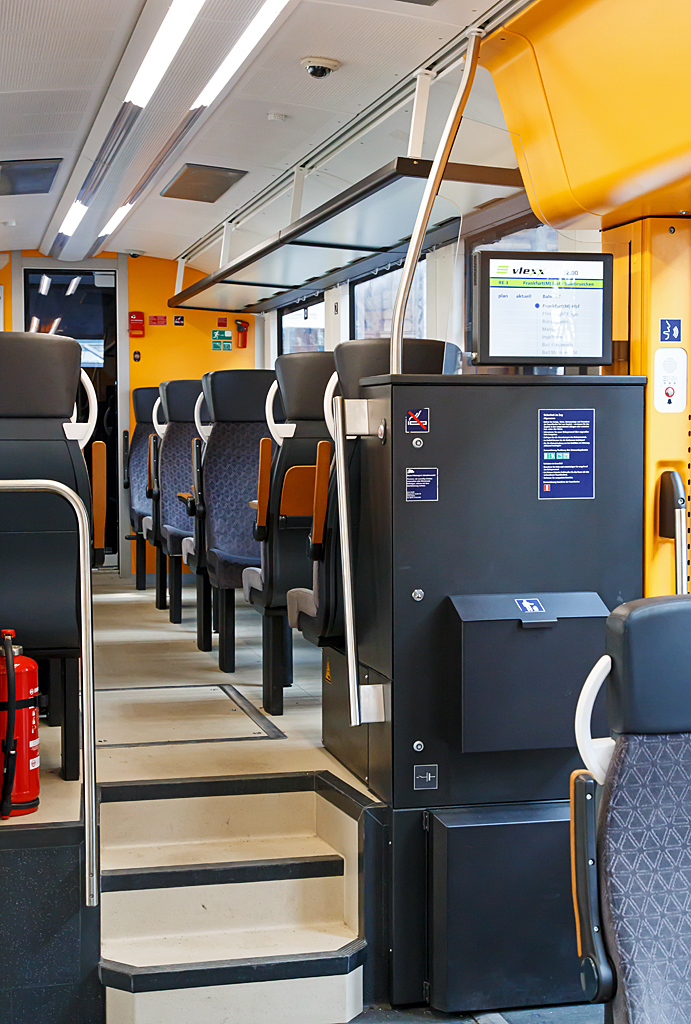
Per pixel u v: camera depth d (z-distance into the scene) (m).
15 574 3.10
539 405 2.84
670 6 2.33
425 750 2.80
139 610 7.30
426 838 2.79
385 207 4.67
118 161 6.40
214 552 5.27
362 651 3.08
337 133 5.62
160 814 3.12
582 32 2.64
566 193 2.90
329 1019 2.69
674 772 1.59
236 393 5.26
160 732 3.86
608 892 1.57
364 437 3.01
